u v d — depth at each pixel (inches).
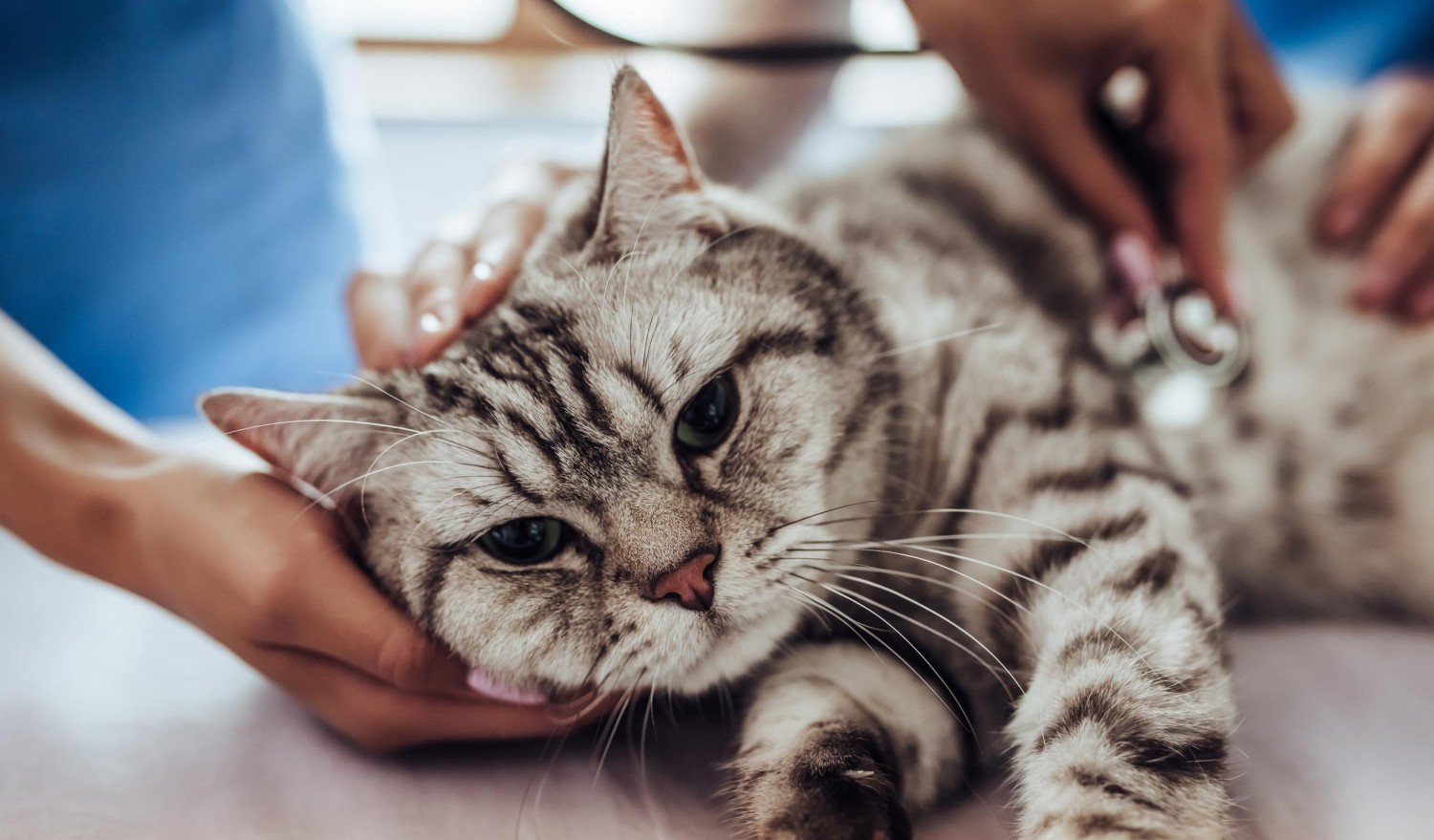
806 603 15.4
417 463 15.1
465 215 17.5
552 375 14.8
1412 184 19.2
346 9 34.8
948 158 19.7
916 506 16.2
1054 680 14.2
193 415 23.9
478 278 15.5
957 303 17.0
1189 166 18.0
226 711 15.8
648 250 15.5
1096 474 15.6
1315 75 25.2
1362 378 19.0
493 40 35.8
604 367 14.8
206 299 23.6
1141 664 14.0
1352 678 15.9
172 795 14.4
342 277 25.2
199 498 14.7
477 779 14.7
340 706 14.8
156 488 14.9
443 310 15.5
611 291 15.2
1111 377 16.9
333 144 25.0
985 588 15.4
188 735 15.4
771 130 23.9
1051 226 18.9
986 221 18.8
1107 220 18.8
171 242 23.0
